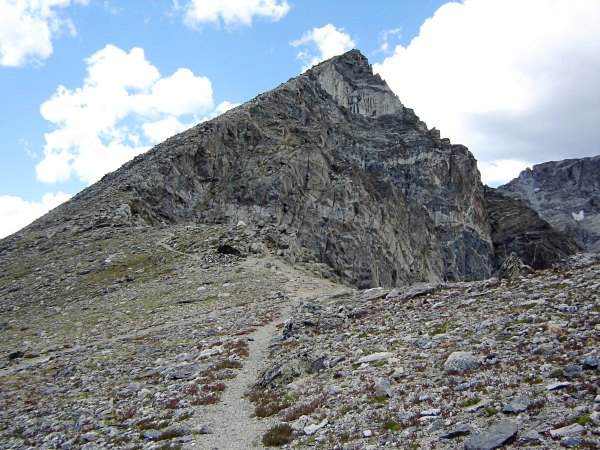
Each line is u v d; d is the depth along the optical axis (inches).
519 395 647.8
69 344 1716.3
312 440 670.5
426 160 7229.3
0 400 1123.9
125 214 4190.5
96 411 949.8
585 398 601.0
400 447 589.6
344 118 7219.5
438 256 6451.8
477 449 540.1
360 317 1387.8
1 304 2600.9
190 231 3816.4
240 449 702.5
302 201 4995.1
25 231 4515.3
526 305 1067.3
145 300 2346.2
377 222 5388.8
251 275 2723.9
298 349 1176.8
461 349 883.4
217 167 5093.5
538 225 7460.6
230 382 1050.7
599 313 896.3
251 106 5895.7
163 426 822.5
